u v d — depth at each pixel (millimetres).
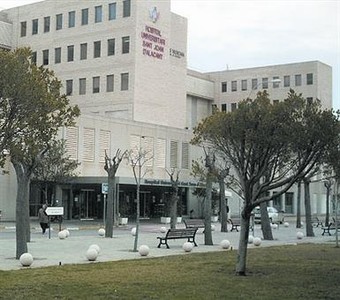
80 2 65062
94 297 10695
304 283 13039
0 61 10172
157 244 24594
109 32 63000
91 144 50625
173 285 12289
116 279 13102
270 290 11883
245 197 14539
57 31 66500
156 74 63969
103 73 63156
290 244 25984
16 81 10156
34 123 10523
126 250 21500
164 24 65188
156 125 57281
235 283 12773
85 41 64688
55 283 12352
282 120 13484
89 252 17500
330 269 15828
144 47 62438
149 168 55844
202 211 58781
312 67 91312
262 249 22609
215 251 21500
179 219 48969
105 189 33781
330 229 37531
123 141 53594
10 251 20312
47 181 43188
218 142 15031
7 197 46406
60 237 27000
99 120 51406
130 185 50812
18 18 69438
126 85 61625
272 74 94312
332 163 14375
